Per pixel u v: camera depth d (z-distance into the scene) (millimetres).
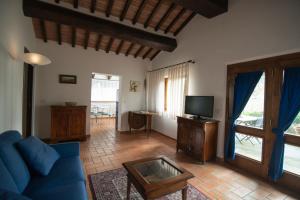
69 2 3307
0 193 900
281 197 2119
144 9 3746
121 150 3691
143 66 5766
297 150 2256
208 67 3555
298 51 2195
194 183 2402
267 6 2518
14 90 2396
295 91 2230
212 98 3193
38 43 4195
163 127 5141
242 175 2670
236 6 2986
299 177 2193
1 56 1936
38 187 1436
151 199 1483
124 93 5449
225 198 2064
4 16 2010
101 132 5402
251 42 2725
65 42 4484
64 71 4500
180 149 3734
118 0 3422
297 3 2188
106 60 5086
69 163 1933
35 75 3965
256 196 2125
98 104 8602
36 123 4203
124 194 2053
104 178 2416
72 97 4613
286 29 2293
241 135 2963
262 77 2646
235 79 3018
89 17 3342
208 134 3123
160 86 5203
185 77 4098
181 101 4246
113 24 3607
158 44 4297
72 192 1378
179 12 3865
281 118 2344
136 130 5715
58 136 4035
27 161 1591
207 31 3594
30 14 2936
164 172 1947
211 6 2988
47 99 4328
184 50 4277
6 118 2105
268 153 2527
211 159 3230
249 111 2830
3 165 1212
